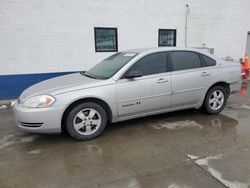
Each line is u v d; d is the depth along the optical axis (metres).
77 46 7.42
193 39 9.13
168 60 4.29
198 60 4.59
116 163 3.02
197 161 3.01
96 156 3.23
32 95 3.60
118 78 3.87
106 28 7.68
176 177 2.67
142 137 3.83
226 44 9.81
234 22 9.73
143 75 4.04
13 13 6.54
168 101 4.30
